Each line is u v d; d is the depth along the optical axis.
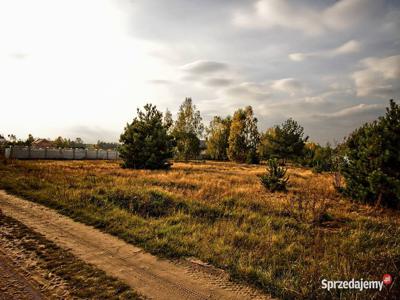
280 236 7.58
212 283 5.11
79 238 7.11
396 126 12.28
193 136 51.94
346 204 12.36
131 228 7.98
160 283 5.02
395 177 12.02
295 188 16.17
